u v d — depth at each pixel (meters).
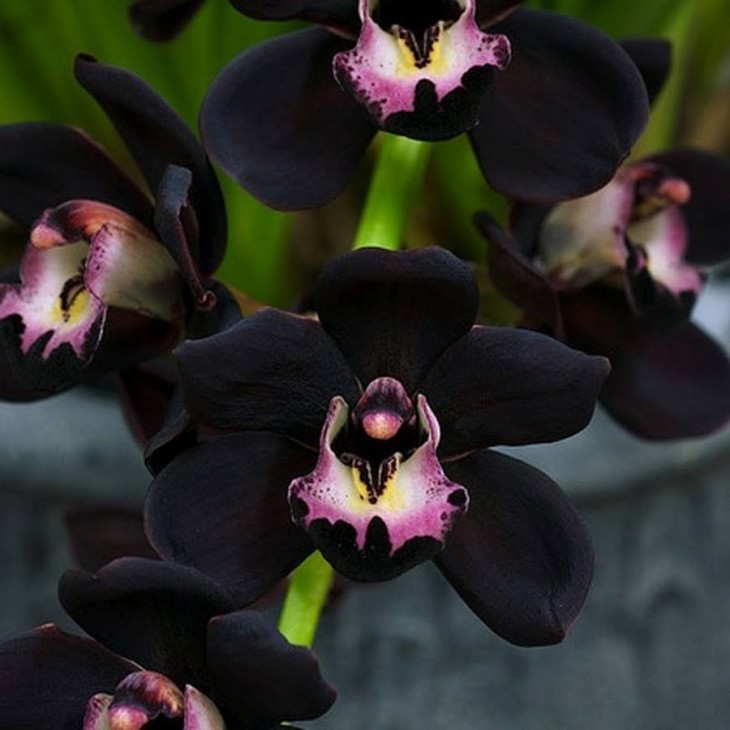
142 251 0.76
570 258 0.80
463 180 0.88
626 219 0.79
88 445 0.89
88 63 0.74
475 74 0.73
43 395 0.78
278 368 0.72
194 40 0.87
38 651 0.73
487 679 0.92
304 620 0.75
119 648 0.72
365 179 0.90
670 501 0.92
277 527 0.73
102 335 0.76
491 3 0.75
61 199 0.77
